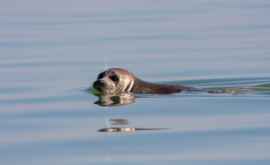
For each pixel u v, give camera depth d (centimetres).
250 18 13375
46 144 5691
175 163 5122
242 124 6166
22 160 5262
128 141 5719
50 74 8862
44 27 12688
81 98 7462
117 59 9850
